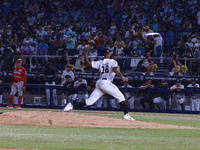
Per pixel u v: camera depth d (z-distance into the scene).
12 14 57.50
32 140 14.85
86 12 55.97
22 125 19.64
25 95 37.56
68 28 47.75
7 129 18.03
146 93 36.34
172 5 52.59
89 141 14.93
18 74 35.66
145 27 46.09
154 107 36.28
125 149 13.17
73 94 36.75
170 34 48.72
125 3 55.09
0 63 40.78
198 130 19.98
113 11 54.88
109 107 36.38
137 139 15.86
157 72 39.62
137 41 44.84
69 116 21.83
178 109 36.09
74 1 56.75
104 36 46.44
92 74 39.06
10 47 41.75
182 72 39.16
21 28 53.22
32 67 40.88
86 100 23.05
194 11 50.62
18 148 12.89
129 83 38.72
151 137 16.62
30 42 46.00
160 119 28.28
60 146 13.51
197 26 49.81
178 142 15.31
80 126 19.72
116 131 18.33
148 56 39.56
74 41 43.06
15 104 37.59
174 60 39.16
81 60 39.72
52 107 37.09
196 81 37.91
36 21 56.44
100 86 22.86
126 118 23.30
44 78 38.53
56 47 43.38
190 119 28.83
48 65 38.50
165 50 47.09
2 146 13.23
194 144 14.84
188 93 36.00
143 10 52.84
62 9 56.44
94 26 51.62
